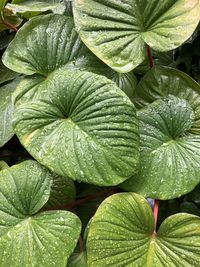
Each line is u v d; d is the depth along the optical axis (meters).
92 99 0.34
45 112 0.34
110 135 0.33
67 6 0.46
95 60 0.39
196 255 0.32
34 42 0.39
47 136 0.34
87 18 0.37
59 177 0.38
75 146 0.33
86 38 0.37
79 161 0.33
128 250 0.32
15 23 0.46
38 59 0.39
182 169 0.35
